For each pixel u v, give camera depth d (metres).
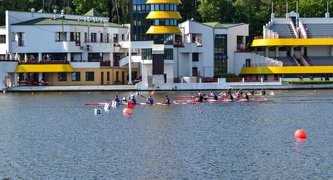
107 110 136.12
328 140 93.38
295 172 74.44
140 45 197.25
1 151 87.81
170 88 190.50
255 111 132.75
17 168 77.81
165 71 198.12
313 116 123.19
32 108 142.50
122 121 117.38
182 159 81.38
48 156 84.31
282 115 125.25
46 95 177.62
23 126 112.44
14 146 91.56
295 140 93.88
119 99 152.75
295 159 80.50
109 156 83.75
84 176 73.94
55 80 198.75
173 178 72.75
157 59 192.88
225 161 80.06
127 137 98.00
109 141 94.56
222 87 191.50
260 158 81.50
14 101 159.88
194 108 139.75
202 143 91.94
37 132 104.75
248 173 74.31
